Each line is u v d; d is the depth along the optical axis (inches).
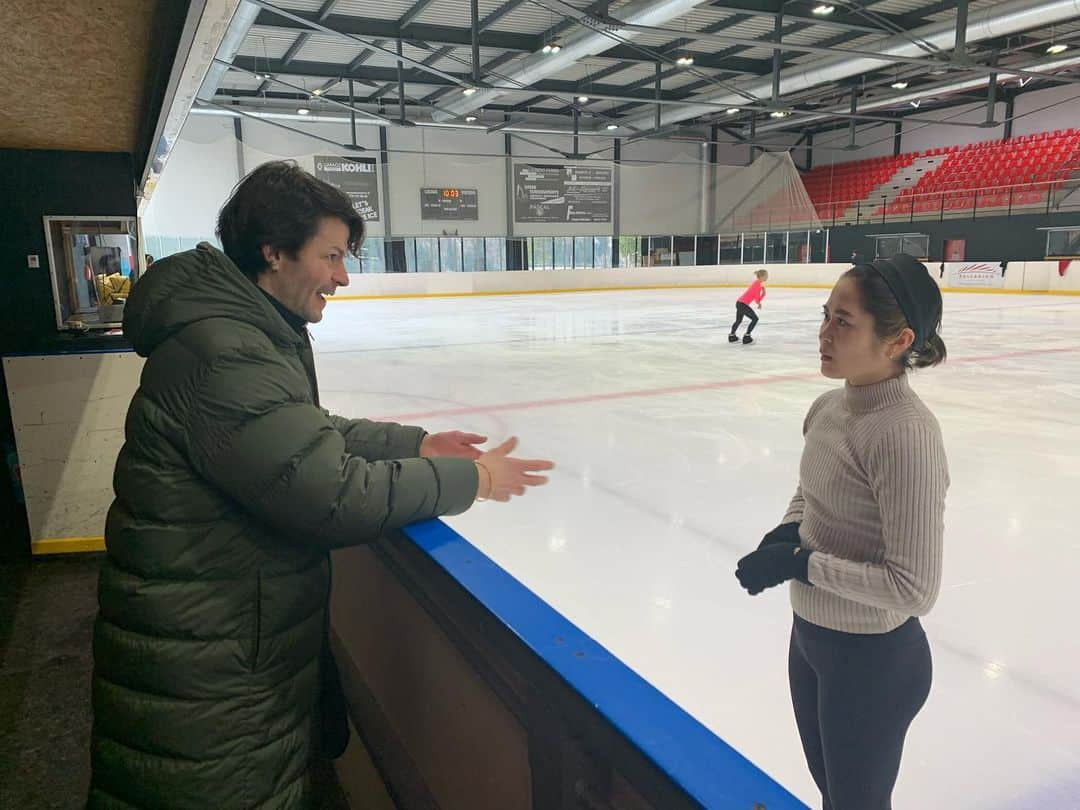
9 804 55.1
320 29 339.9
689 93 617.6
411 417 158.9
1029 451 123.2
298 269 36.4
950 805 42.3
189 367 31.5
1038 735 48.9
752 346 272.5
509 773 32.3
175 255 34.3
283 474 31.3
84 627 81.6
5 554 102.0
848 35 479.5
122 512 33.7
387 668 48.7
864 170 753.0
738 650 59.8
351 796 53.3
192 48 57.8
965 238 553.6
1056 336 279.6
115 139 104.1
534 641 27.0
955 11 431.5
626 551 81.4
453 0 406.6
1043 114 635.5
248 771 34.4
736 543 83.7
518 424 149.6
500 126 577.6
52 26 56.3
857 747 33.6
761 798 19.2
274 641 34.8
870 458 30.3
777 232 695.7
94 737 35.3
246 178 36.4
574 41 406.0
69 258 112.7
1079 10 349.1
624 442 132.4
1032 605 68.1
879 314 28.9
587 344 283.3
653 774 20.7
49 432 98.5
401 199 644.7
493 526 89.7
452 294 606.2
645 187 727.7
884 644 32.3
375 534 34.2
